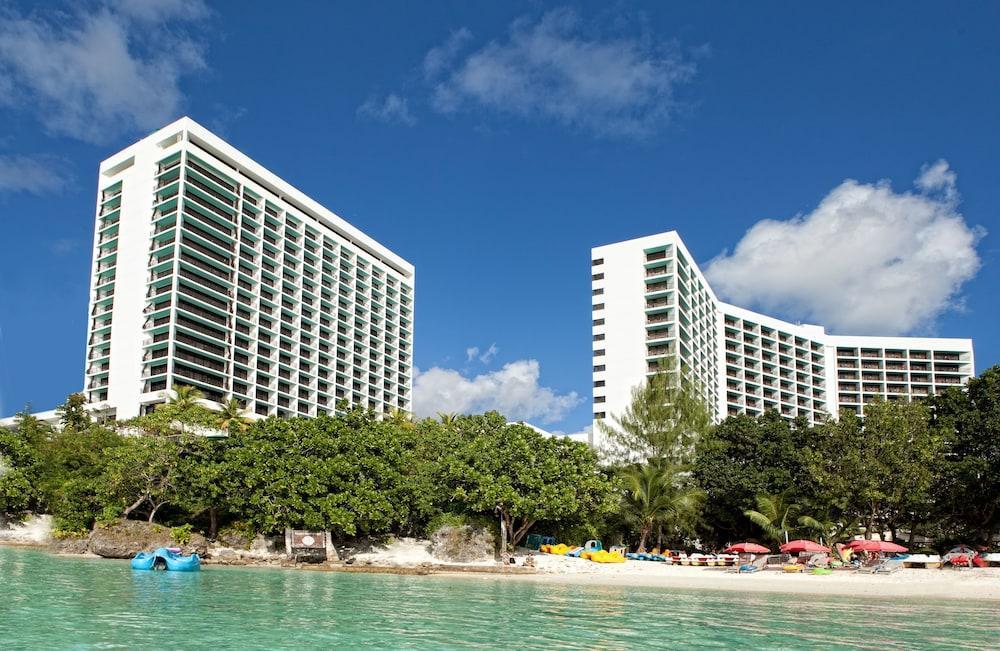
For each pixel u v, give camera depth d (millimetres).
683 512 56156
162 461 49125
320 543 46406
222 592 28734
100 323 113562
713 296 134125
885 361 155750
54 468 60406
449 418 71062
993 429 53688
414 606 25719
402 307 167125
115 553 45312
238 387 115062
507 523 49688
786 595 32469
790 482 58844
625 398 105562
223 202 117438
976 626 22531
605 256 113062
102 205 118188
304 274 135000
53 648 17016
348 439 50281
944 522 61219
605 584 37250
